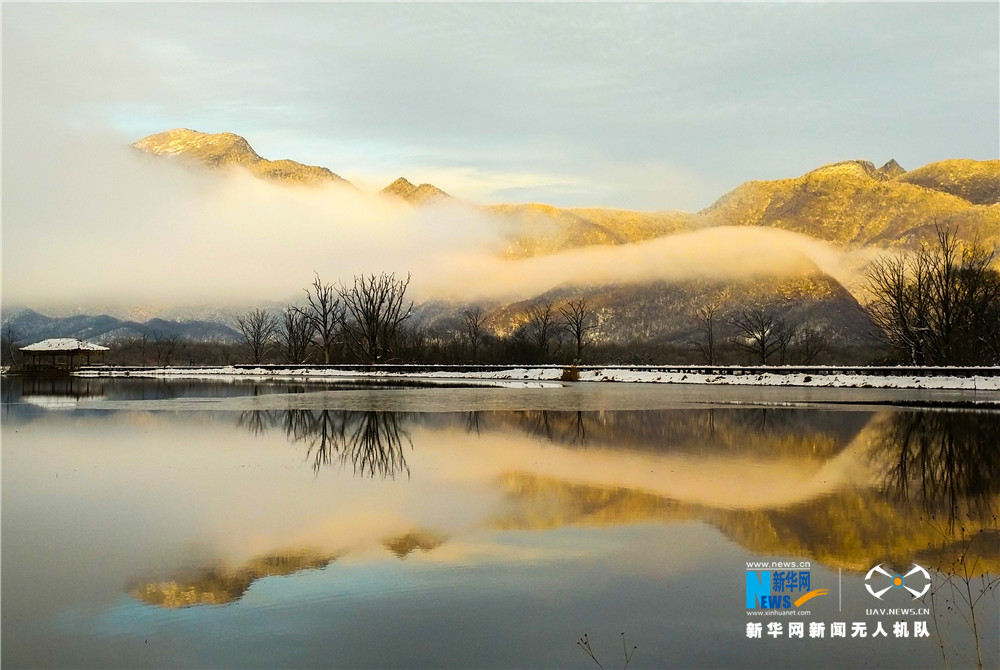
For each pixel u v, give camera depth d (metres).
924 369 74.00
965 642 13.90
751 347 141.62
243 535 20.12
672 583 16.59
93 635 14.14
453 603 15.50
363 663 13.04
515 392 71.06
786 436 37.81
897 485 25.98
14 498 24.62
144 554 18.58
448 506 23.08
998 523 21.08
